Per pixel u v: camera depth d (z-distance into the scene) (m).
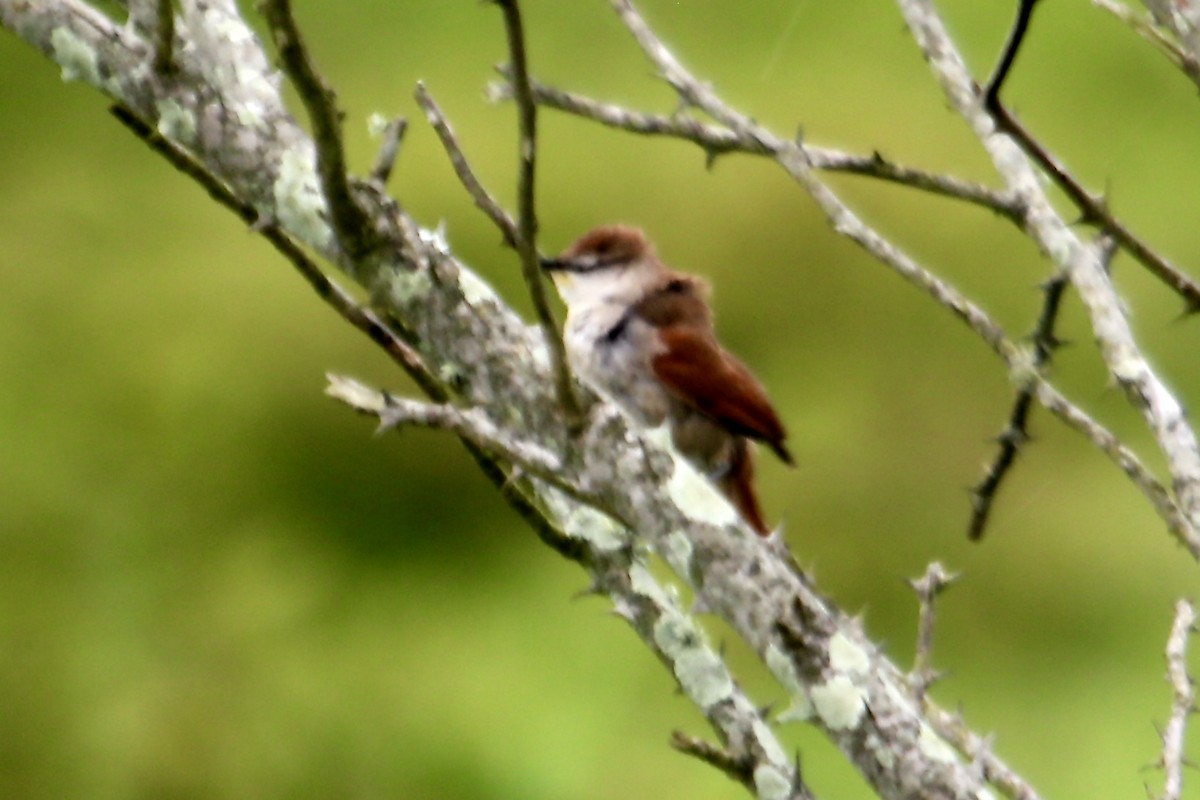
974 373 13.09
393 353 5.02
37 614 13.01
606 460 4.54
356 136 13.60
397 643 12.76
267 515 13.35
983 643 12.16
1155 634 11.93
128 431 13.52
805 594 4.43
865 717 4.32
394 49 14.18
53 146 14.78
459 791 11.89
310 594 13.10
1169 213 13.63
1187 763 4.81
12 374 13.57
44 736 12.67
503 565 13.12
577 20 14.30
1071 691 11.80
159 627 13.05
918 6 5.16
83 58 4.91
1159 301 13.02
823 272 13.33
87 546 13.21
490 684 12.38
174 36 4.75
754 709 4.81
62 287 14.04
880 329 13.21
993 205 5.16
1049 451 12.66
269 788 12.33
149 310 13.91
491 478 5.07
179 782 12.59
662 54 5.52
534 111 4.06
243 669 12.82
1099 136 13.92
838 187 13.36
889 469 12.86
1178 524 4.56
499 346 4.63
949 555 12.48
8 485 13.27
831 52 14.22
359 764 12.33
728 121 5.36
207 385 13.63
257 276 13.86
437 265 4.67
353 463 13.42
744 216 13.36
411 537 13.27
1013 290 13.20
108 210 14.40
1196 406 12.58
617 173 13.42
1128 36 14.08
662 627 4.93
